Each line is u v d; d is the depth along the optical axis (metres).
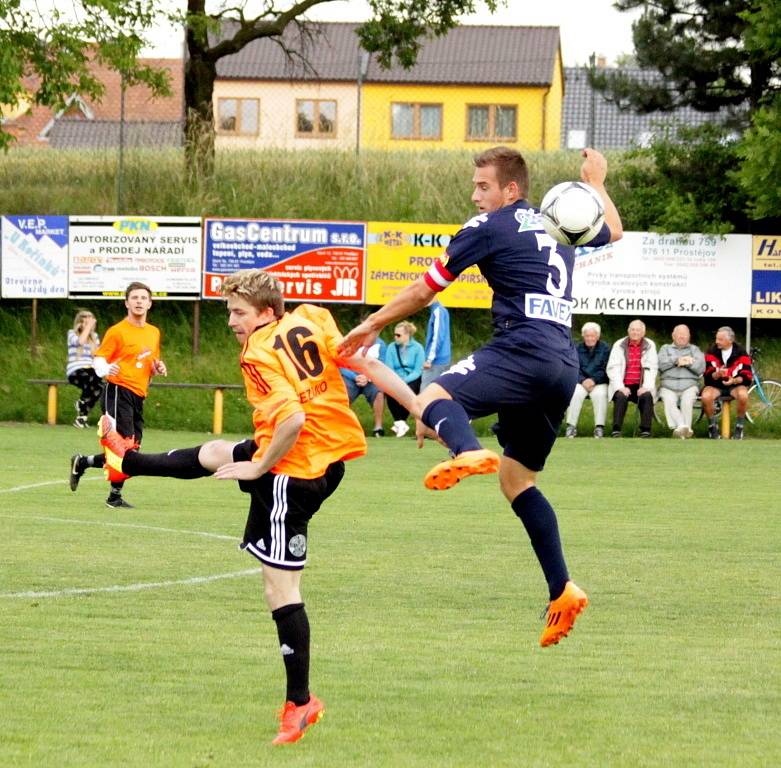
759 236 41.38
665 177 45.66
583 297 41.62
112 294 41.81
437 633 12.32
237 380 42.34
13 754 8.30
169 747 8.53
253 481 9.24
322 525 20.28
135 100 104.12
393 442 37.03
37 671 10.56
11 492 24.03
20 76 42.03
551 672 10.77
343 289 41.44
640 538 19.09
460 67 79.25
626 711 9.55
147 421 41.06
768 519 21.41
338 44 79.75
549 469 29.67
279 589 9.08
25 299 45.09
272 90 77.94
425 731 8.99
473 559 16.88
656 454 33.25
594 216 10.42
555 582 10.41
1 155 49.94
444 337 37.22
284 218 46.00
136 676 10.46
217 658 11.12
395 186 47.50
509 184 10.48
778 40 40.97
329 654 11.38
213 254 41.62
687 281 41.50
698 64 46.12
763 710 9.59
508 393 10.00
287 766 8.12
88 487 25.17
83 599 13.73
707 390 38.06
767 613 13.45
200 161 47.31
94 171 48.19
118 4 41.69
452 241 10.24
